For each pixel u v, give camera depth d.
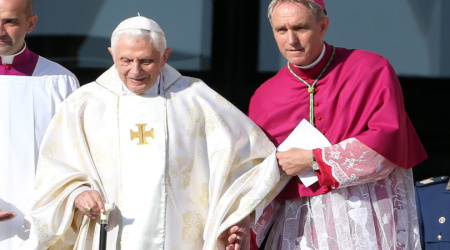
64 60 30.91
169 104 23.03
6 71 24.69
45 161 22.89
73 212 22.50
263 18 31.09
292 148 22.83
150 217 22.39
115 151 22.73
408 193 23.36
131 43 22.28
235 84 31.20
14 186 24.02
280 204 23.66
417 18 30.89
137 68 22.34
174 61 31.09
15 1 23.73
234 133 23.14
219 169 22.81
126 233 22.36
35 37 30.86
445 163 31.39
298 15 22.70
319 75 23.50
